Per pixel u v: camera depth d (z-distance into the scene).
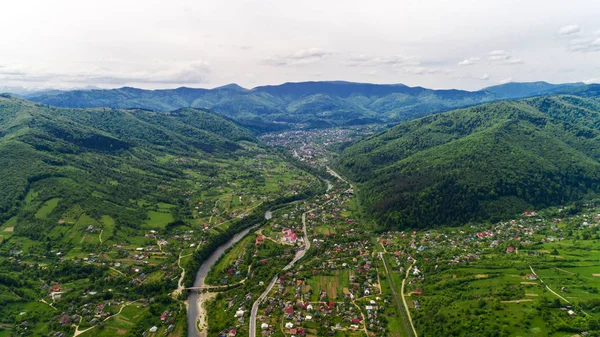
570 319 179.75
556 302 194.12
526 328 178.25
